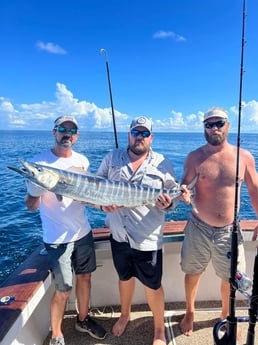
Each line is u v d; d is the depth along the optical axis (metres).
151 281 2.33
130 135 2.34
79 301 2.47
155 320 2.41
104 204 2.30
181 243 2.82
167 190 2.33
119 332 2.50
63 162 2.36
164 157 2.47
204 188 2.39
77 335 2.50
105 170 2.50
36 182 2.10
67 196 2.23
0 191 10.14
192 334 2.46
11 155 20.09
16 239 6.04
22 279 2.22
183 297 2.92
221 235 2.35
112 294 2.88
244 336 2.36
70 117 2.32
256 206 2.41
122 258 2.39
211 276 2.86
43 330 2.46
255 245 2.79
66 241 2.26
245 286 1.69
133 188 2.30
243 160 2.35
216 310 2.76
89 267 2.42
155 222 2.33
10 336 1.74
